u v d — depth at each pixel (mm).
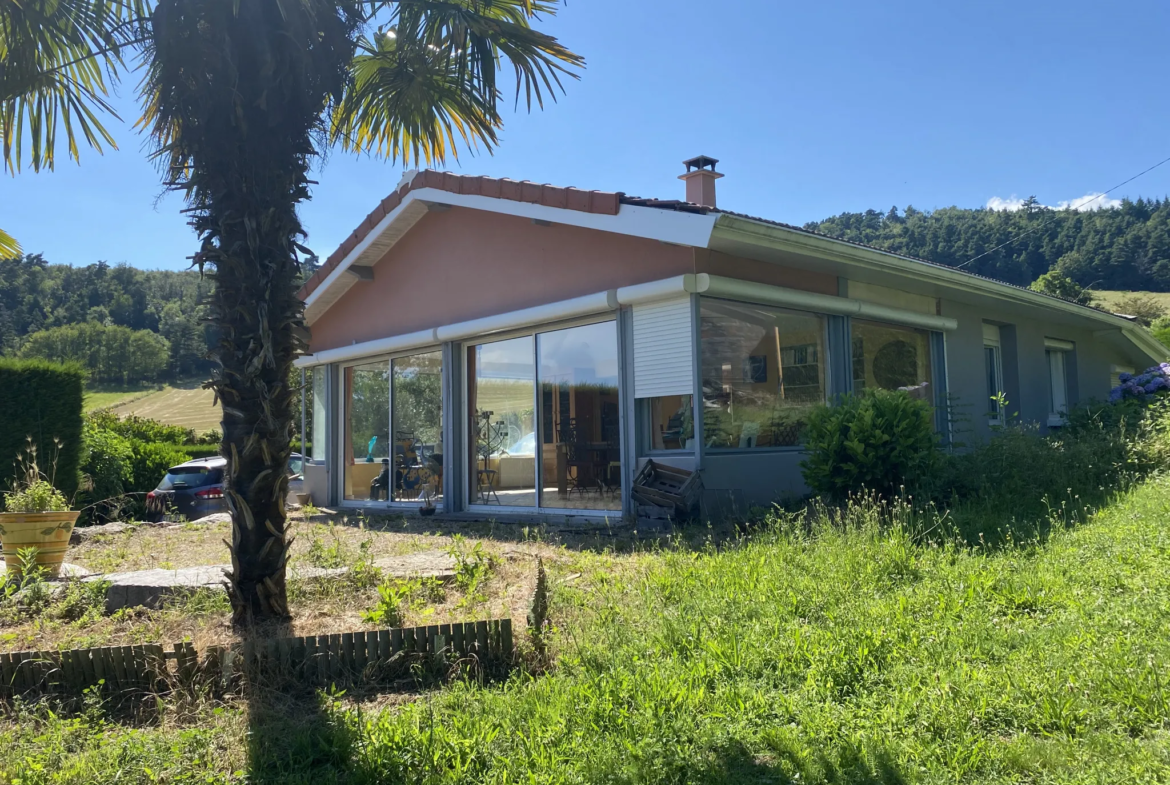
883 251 9914
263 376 5012
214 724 3791
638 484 8883
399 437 13414
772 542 6469
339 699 4062
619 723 3527
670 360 9008
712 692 3814
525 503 11016
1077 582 4840
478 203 10766
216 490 14219
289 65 4965
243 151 4902
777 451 9531
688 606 4992
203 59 4797
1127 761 2922
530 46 6129
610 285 9797
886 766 3027
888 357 11680
